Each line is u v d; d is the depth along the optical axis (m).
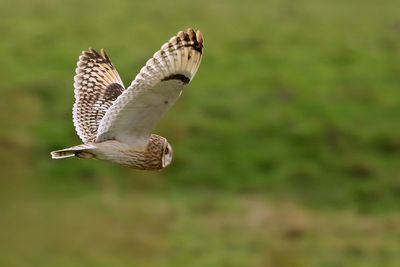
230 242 16.17
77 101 7.62
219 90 24.62
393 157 21.61
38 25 29.39
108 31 29.19
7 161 19.47
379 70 27.19
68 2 32.84
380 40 30.25
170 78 6.10
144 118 6.46
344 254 16.00
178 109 22.91
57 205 17.05
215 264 15.15
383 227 17.59
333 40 29.89
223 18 32.16
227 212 17.95
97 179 19.11
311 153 21.53
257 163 20.97
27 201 17.36
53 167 19.38
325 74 26.61
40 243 14.68
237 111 23.23
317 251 16.02
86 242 15.14
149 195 18.97
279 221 17.45
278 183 20.25
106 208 17.02
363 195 19.78
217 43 28.70
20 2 32.28
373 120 23.53
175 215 17.23
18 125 21.44
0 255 14.15
